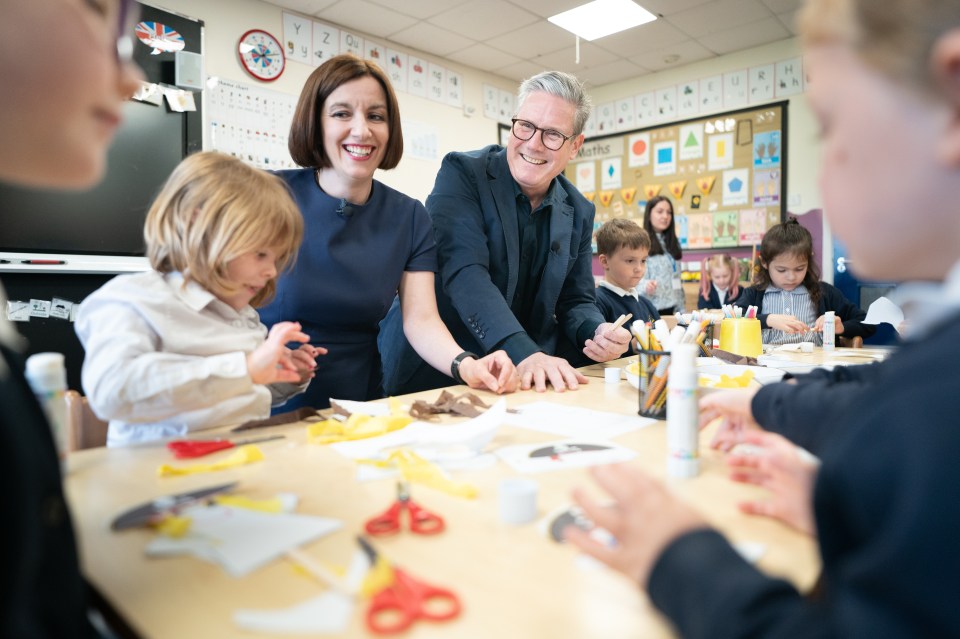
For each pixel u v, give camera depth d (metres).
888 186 0.31
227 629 0.34
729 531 0.48
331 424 0.79
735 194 4.10
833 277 3.72
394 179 3.80
